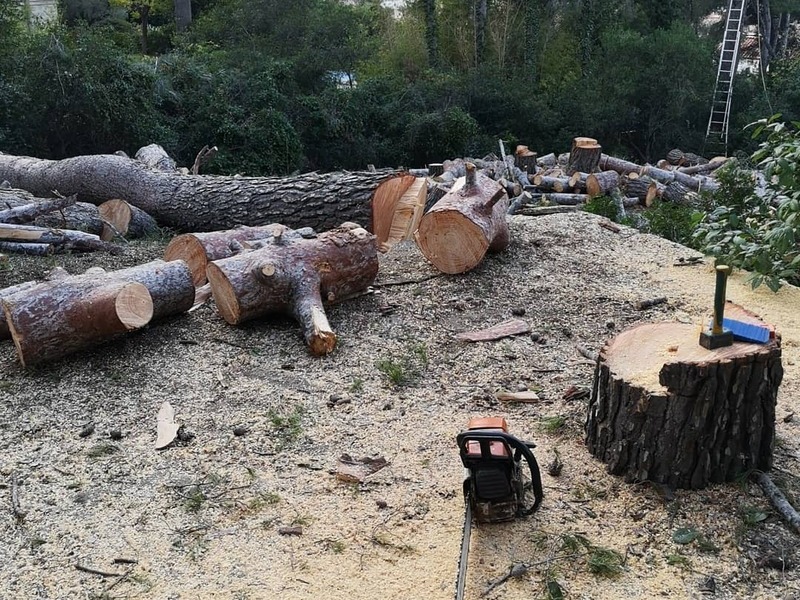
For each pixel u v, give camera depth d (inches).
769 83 1030.4
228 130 745.0
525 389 181.9
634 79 954.1
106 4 1052.5
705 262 276.5
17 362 198.5
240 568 123.7
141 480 147.5
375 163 884.0
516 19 1087.0
